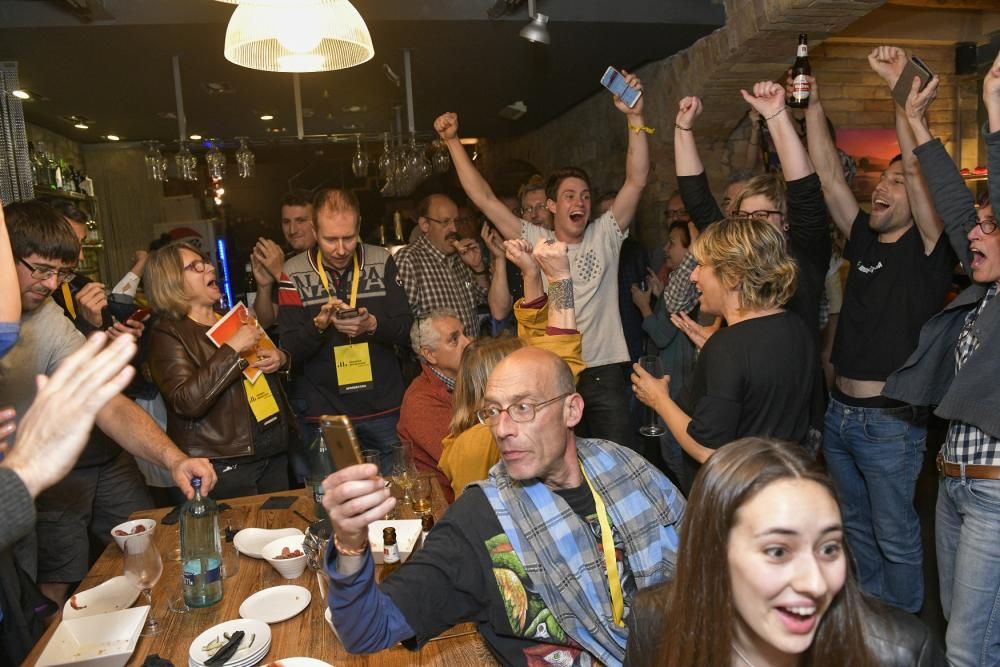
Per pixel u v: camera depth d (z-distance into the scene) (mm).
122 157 7125
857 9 3430
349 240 2998
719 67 4078
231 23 1940
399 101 5863
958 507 1976
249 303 4594
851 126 5172
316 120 6492
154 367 2662
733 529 1010
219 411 2656
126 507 2785
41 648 1564
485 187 3287
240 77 4707
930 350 2156
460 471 1957
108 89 4844
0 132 3773
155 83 4762
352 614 1145
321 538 1873
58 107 5305
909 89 2293
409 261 3926
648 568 1472
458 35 4074
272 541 2023
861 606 1076
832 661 1050
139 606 1729
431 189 5566
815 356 2004
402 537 2002
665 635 1098
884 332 2482
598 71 5047
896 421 2471
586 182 3104
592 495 1514
